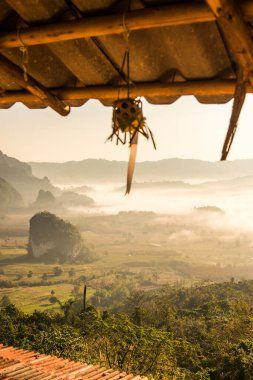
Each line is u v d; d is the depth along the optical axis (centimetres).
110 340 2508
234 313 6219
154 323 5912
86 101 284
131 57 231
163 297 9944
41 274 19838
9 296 15475
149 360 2373
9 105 309
